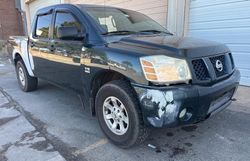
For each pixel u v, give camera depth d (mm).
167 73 2203
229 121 3338
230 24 4957
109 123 2781
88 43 2879
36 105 4223
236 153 2566
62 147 2750
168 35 3297
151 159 2486
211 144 2758
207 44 2678
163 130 3086
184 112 2242
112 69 2525
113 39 2818
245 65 4875
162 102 2160
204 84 2340
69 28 3041
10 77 6867
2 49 13078
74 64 3113
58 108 4047
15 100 4539
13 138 2980
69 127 3285
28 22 16312
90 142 2859
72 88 3373
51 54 3633
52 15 3715
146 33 3273
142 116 2377
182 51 2320
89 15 3090
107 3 8164
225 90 2553
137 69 2291
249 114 3555
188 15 5703
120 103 2572
